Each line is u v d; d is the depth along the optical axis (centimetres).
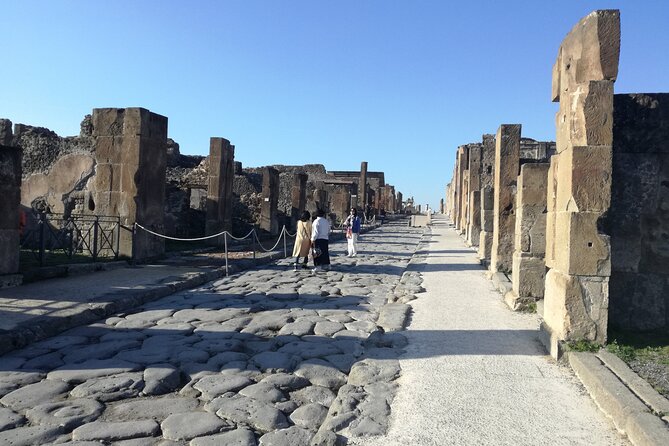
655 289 631
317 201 3381
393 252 1900
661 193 632
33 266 1032
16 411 414
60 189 1514
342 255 1775
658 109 636
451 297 925
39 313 690
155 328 685
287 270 1332
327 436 365
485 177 2402
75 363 535
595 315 546
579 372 493
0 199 874
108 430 382
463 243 2244
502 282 991
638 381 433
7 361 538
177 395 463
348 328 700
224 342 620
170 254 1512
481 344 611
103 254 1316
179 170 2625
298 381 496
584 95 555
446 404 430
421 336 647
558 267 589
